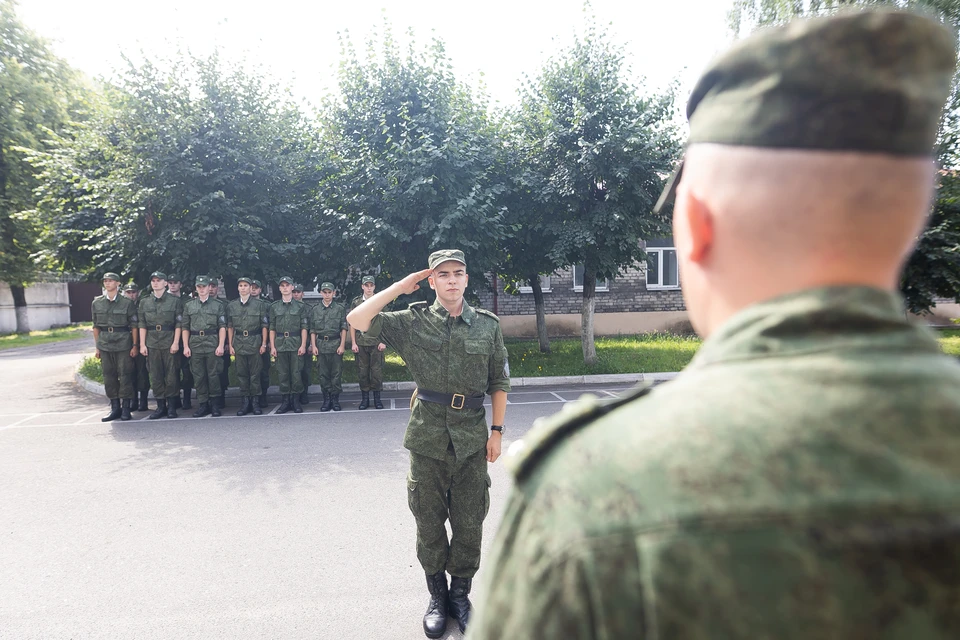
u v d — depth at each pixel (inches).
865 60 17.9
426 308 108.8
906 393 17.6
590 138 386.0
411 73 379.6
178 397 327.6
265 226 369.4
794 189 18.9
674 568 16.3
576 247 386.9
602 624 16.7
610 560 16.9
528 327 637.3
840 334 19.0
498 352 108.7
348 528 148.5
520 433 243.8
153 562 131.0
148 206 345.1
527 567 18.9
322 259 386.0
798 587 15.7
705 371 20.7
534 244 422.6
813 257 19.3
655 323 657.0
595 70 396.8
